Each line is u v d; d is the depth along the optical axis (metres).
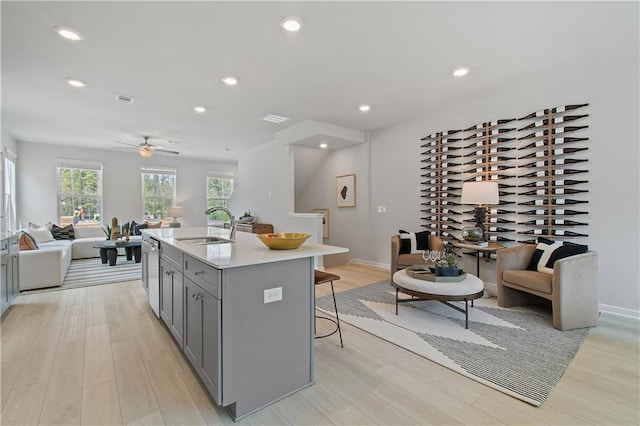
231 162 9.52
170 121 5.00
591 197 3.19
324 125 5.11
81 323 2.87
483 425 1.54
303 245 2.24
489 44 2.68
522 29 2.45
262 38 2.56
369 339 2.54
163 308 2.71
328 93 3.79
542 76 3.41
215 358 1.60
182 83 3.47
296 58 2.90
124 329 2.73
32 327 2.77
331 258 6.27
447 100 4.08
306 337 1.89
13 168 6.13
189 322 2.01
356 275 4.88
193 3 2.12
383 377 1.98
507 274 3.20
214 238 2.93
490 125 3.96
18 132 5.69
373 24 2.37
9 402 1.71
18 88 3.59
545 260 3.13
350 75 3.28
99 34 2.48
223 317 1.56
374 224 5.67
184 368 2.08
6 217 5.59
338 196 6.36
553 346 2.38
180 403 1.72
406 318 3.00
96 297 3.69
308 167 6.85
